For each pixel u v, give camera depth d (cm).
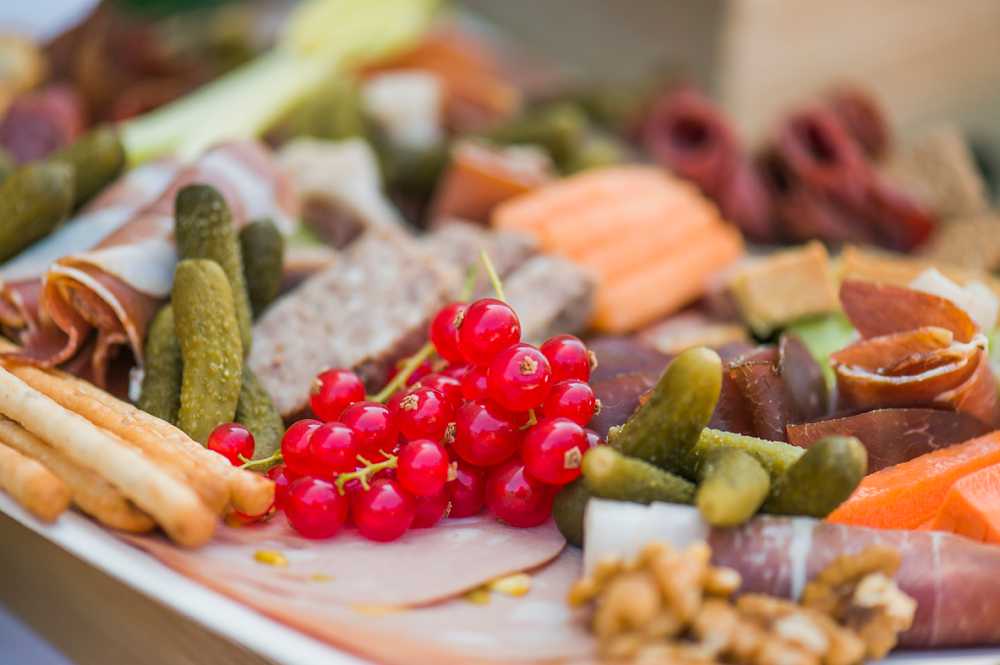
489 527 28
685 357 25
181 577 25
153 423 27
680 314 40
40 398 27
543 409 27
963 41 61
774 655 23
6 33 49
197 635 26
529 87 60
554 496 27
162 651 27
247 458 28
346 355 32
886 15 61
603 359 31
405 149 48
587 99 59
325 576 25
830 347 36
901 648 25
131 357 32
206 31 62
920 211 46
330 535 27
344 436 27
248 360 31
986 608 25
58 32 50
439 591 25
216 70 57
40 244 33
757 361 29
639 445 26
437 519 27
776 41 61
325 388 29
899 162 52
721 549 25
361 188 41
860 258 37
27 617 30
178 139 46
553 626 25
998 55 60
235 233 31
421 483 26
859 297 31
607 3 70
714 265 41
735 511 24
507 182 41
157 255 31
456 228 38
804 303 36
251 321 32
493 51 69
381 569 26
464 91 55
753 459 25
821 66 62
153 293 31
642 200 41
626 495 25
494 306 27
